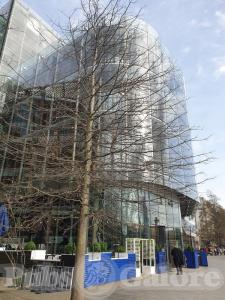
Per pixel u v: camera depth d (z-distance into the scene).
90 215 6.70
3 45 14.59
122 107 7.17
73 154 7.04
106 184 6.97
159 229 22.78
